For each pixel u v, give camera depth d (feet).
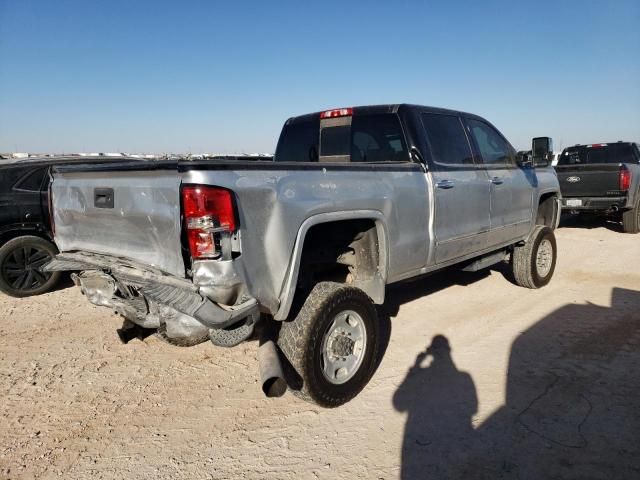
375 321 12.17
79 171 11.33
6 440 10.44
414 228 13.62
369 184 12.10
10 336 16.38
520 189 19.13
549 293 20.18
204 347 15.33
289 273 10.05
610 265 25.13
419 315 17.76
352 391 11.64
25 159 22.45
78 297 21.07
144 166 9.52
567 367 13.21
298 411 11.50
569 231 37.32
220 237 8.94
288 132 18.37
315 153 17.35
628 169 33.06
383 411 11.33
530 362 13.60
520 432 10.28
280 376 9.45
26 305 19.90
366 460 9.57
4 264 20.51
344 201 11.20
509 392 11.96
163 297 9.07
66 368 13.89
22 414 11.47
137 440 10.42
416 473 9.12
